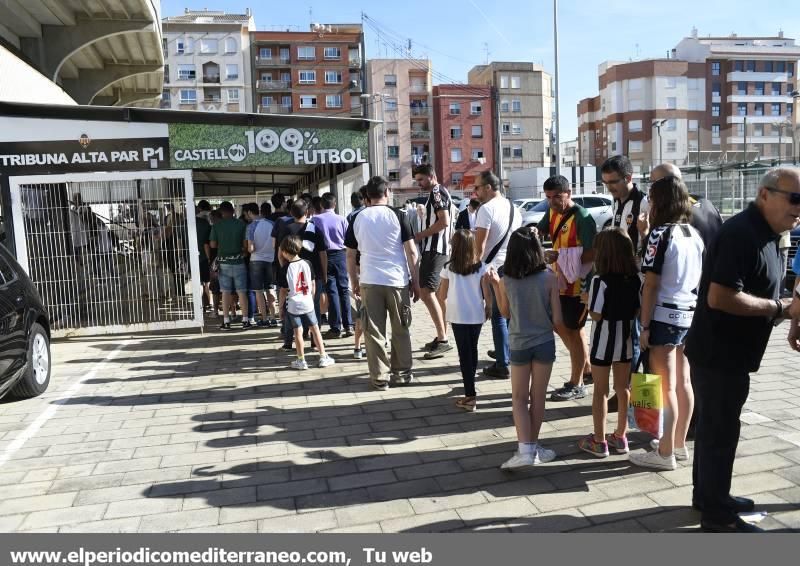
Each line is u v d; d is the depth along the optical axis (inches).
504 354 241.9
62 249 348.5
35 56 671.8
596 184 1777.8
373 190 233.6
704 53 3417.8
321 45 3132.4
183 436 191.5
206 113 368.2
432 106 3221.0
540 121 3344.0
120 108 357.7
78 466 170.2
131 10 669.9
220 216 430.0
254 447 180.4
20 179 338.3
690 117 3368.6
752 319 117.7
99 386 252.4
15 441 190.5
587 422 190.1
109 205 352.5
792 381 222.8
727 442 122.2
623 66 3344.0
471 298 199.9
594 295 158.7
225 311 378.3
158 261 358.9
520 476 154.6
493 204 226.1
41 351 243.6
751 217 116.4
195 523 137.3
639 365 197.3
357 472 160.7
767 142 3508.9
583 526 130.2
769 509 133.2
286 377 256.7
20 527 137.8
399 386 237.0
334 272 330.6
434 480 154.3
